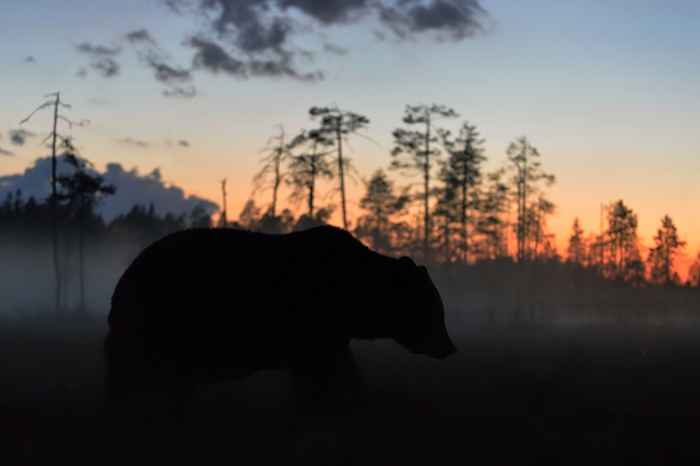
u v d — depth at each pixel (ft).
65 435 27.99
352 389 31.01
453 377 50.37
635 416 34.06
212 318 28.96
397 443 27.48
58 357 61.31
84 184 155.53
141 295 29.40
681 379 50.62
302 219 147.64
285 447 26.66
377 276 31.50
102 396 33.50
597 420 33.09
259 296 29.35
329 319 30.37
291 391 30.68
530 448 26.99
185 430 28.32
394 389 42.57
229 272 29.37
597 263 298.15
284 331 29.66
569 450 26.68
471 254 223.92
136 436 27.40
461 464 24.72
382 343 84.38
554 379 48.98
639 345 96.22
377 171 214.90
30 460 24.84
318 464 24.79
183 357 29.07
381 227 219.61
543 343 97.76
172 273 29.32
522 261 225.76
